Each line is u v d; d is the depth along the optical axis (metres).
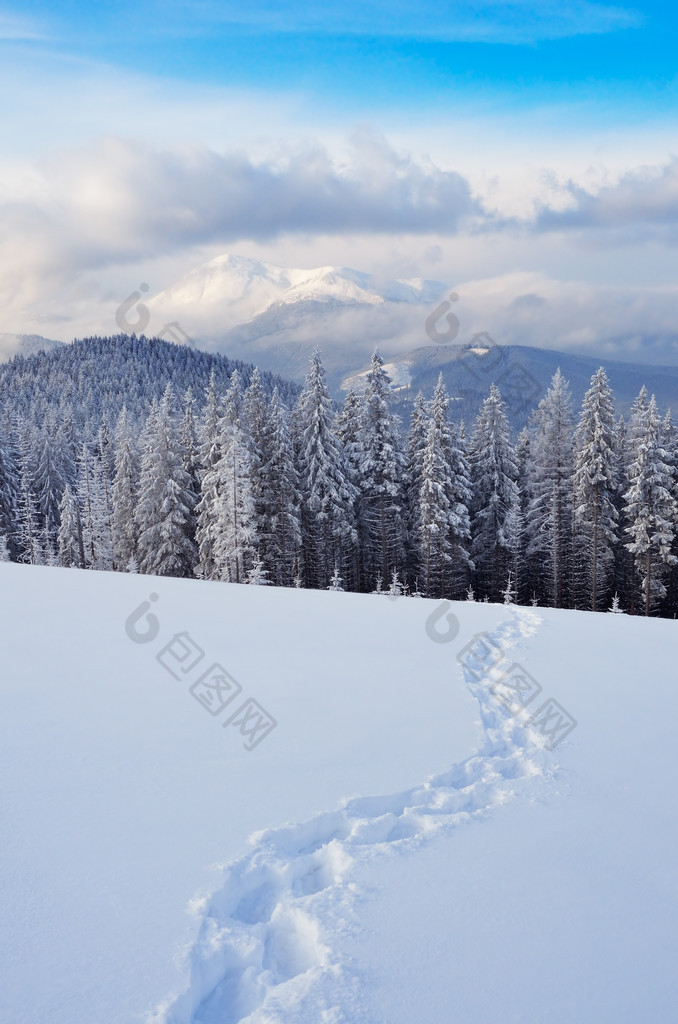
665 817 4.40
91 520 44.12
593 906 3.46
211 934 3.18
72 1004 2.70
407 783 4.75
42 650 8.02
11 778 4.72
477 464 33.69
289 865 3.77
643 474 28.39
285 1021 2.68
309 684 6.93
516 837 4.14
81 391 102.25
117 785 4.64
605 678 7.42
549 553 33.06
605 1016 2.74
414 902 3.48
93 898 3.39
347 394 35.06
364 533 33.16
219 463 28.06
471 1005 2.79
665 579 31.88
